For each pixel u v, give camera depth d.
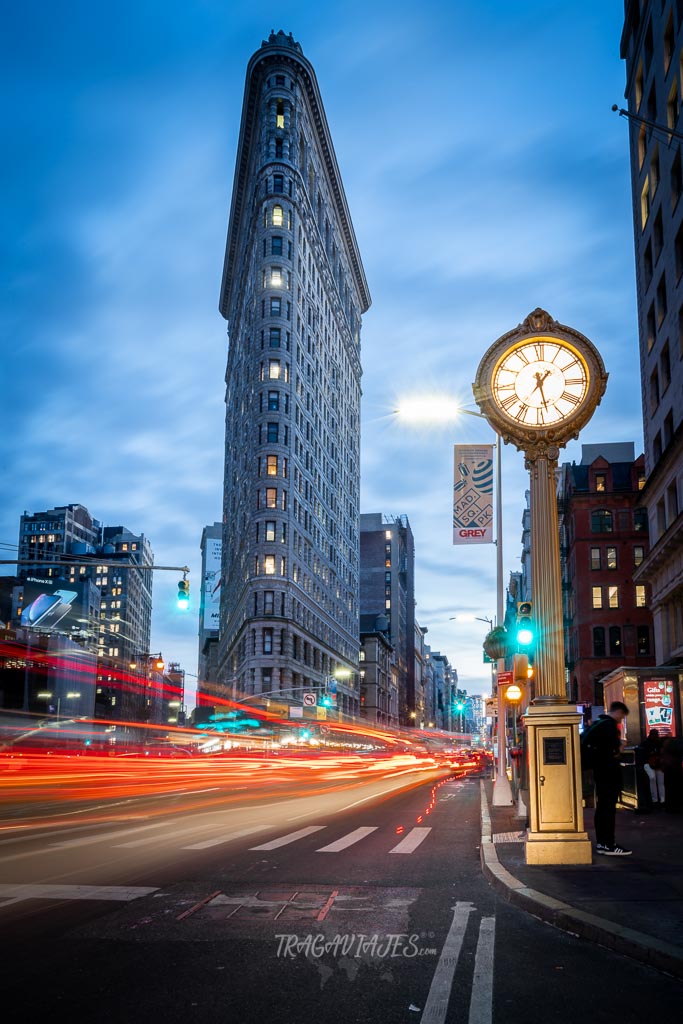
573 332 12.35
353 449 141.88
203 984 6.12
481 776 45.91
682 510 38.12
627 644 67.38
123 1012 5.51
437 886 9.95
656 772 20.12
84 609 156.25
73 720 122.69
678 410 39.25
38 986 6.05
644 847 12.25
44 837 15.04
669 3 39.72
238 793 29.17
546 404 12.27
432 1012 5.52
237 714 92.00
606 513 69.81
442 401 21.30
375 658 154.38
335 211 130.25
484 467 22.47
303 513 102.12
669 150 39.78
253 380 98.75
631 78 47.78
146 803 24.11
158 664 45.91
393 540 189.25
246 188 118.31
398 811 21.03
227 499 137.62
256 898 9.17
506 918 8.14
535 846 10.63
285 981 6.20
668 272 40.66
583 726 40.41
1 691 116.62
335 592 121.31
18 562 25.67
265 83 107.50
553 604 11.57
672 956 6.22
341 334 133.12
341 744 103.06
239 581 109.56
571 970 6.40
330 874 10.79
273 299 99.62
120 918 8.20
